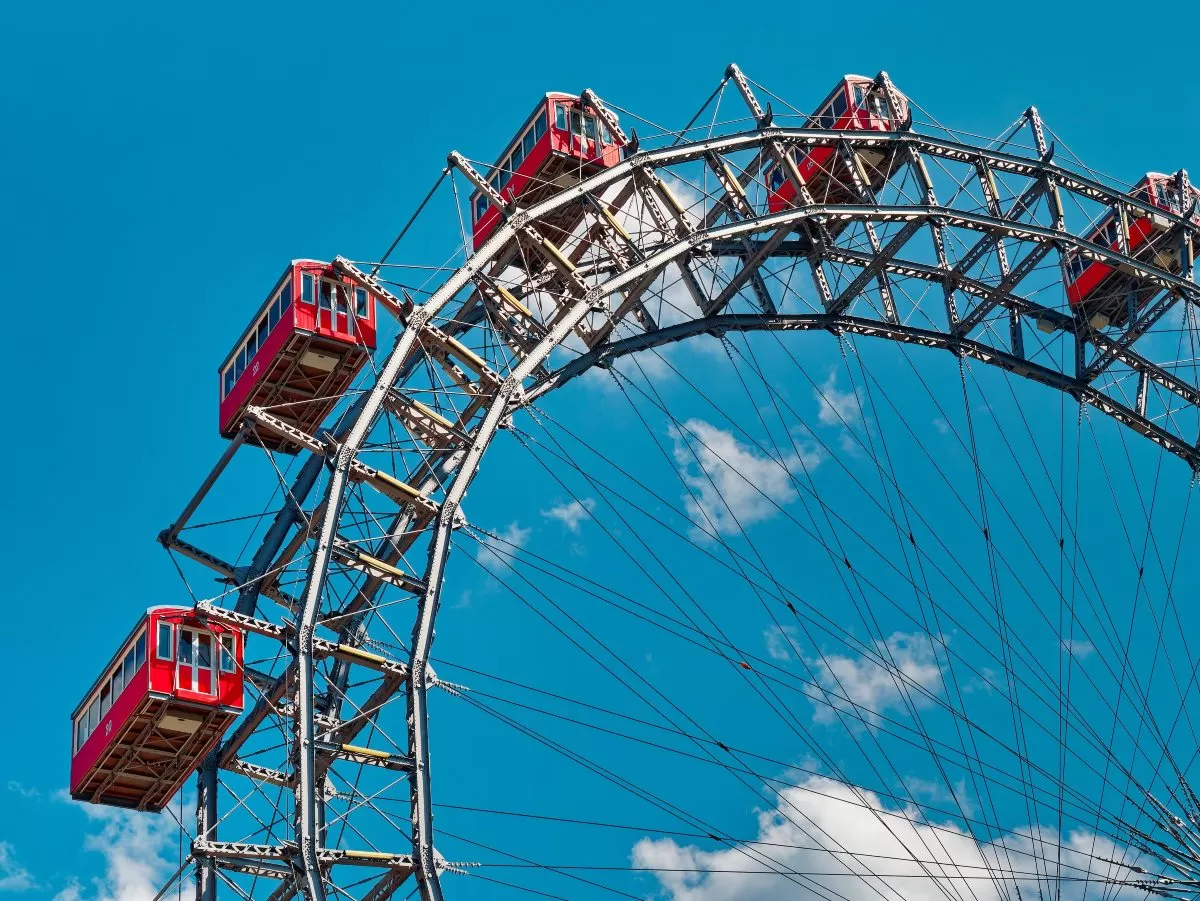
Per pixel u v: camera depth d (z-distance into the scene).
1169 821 51.12
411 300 50.41
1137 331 62.19
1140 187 65.50
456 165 51.31
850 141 56.84
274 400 51.34
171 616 45.75
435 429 50.25
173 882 42.84
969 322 58.84
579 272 53.94
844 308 57.19
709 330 54.53
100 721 46.56
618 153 55.62
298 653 44.12
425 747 44.78
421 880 42.81
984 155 59.06
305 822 41.91
